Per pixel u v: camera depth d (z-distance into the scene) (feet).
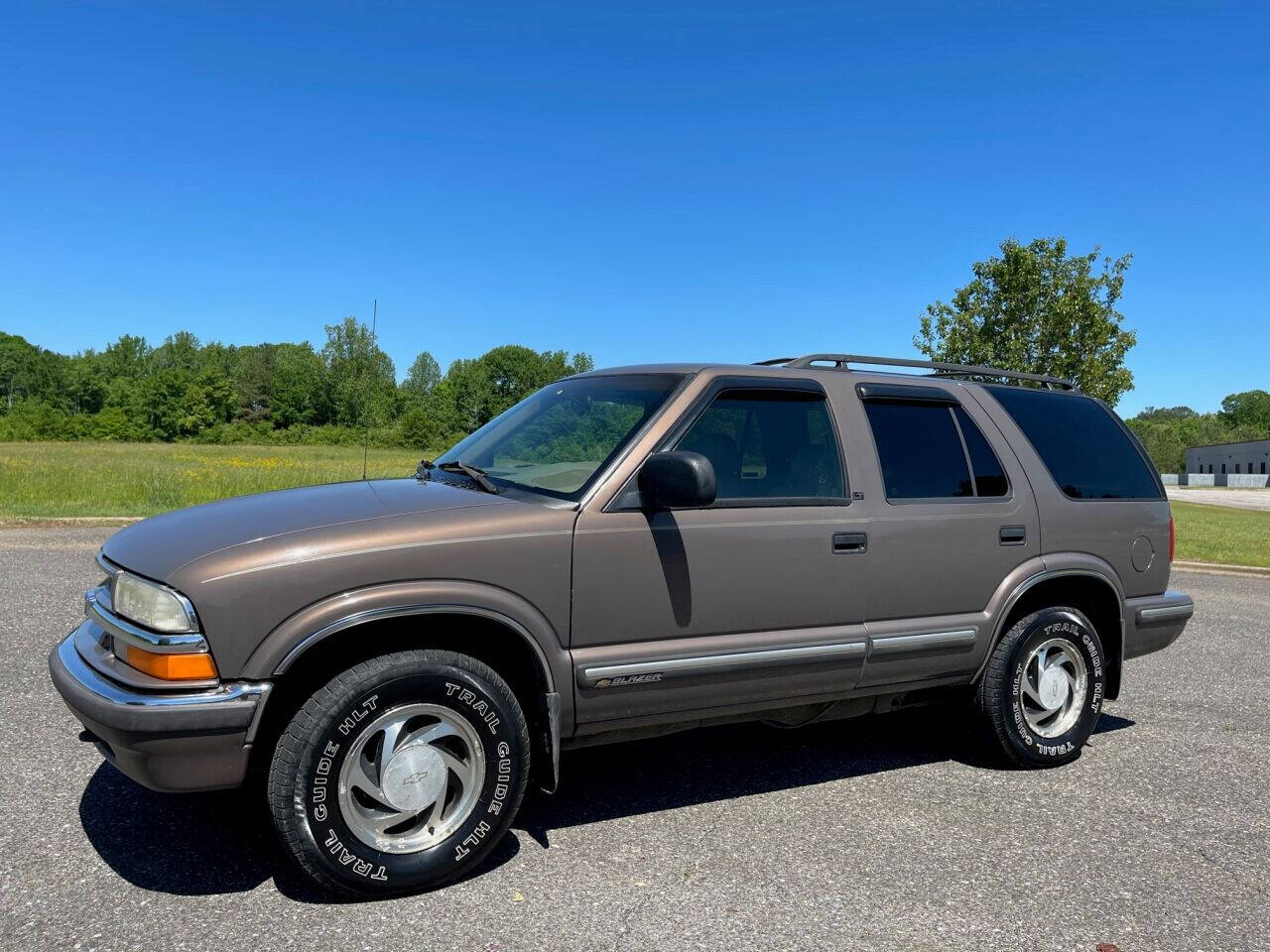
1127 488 16.19
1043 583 15.01
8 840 11.10
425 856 10.04
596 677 10.99
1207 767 15.20
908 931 9.60
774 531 12.24
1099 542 15.46
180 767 9.27
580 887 10.36
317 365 364.38
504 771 10.50
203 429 344.28
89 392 421.59
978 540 14.10
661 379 12.80
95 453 162.40
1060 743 14.89
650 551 11.39
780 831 12.09
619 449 11.64
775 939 9.34
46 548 33.42
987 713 14.48
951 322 72.69
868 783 14.01
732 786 13.73
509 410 15.11
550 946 9.08
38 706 15.94
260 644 9.48
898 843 11.82
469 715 10.30
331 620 9.64
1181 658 23.75
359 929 9.31
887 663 13.25
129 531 11.38
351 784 9.71
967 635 13.87
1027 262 67.82
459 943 9.08
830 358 14.40
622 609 11.24
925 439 14.21
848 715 14.06
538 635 10.70
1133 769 15.03
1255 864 11.50
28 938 8.93
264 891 10.07
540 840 11.64
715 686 11.88
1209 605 33.17
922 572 13.55
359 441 252.01
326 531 10.06
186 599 9.38
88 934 9.04
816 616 12.65
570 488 11.41
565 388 14.35
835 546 12.74
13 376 446.19
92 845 11.03
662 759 14.93
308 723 9.53
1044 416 15.81
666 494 10.87
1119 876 11.07
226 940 9.01
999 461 14.73
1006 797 13.57
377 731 9.88
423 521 10.43
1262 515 118.62
